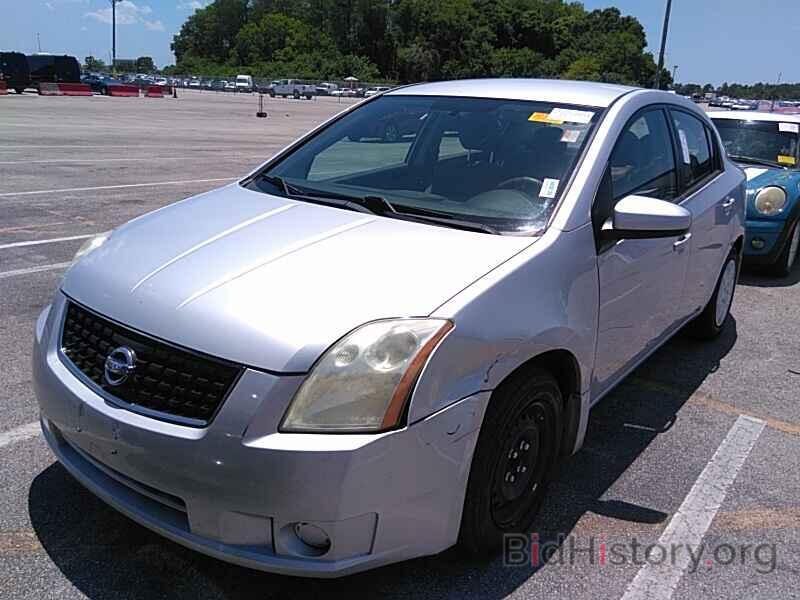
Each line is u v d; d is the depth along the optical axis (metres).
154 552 2.75
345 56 121.19
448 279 2.49
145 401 2.33
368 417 2.18
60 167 12.67
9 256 6.70
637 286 3.44
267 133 23.64
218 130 24.02
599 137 3.29
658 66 30.42
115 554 2.73
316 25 130.25
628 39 111.50
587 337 2.97
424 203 3.15
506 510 2.76
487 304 2.46
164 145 17.67
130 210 9.03
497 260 2.65
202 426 2.21
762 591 2.72
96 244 3.09
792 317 6.22
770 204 7.04
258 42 126.38
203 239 2.81
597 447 3.77
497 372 2.45
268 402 2.16
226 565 2.70
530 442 2.79
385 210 3.09
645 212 3.02
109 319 2.49
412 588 2.62
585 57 107.31
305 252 2.64
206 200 3.38
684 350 5.30
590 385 3.11
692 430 4.02
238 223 2.97
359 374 2.20
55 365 2.61
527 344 2.55
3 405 3.83
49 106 32.09
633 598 2.65
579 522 3.09
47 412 2.62
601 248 3.06
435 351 2.27
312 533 2.22
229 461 2.16
